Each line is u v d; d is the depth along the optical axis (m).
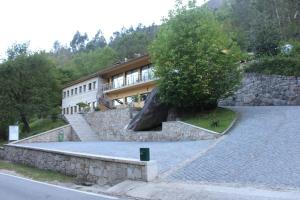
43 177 16.70
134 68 48.25
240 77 26.77
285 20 49.72
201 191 10.20
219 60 25.59
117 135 34.31
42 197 10.95
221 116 24.58
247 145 16.19
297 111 23.28
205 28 26.44
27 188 13.17
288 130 18.03
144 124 28.75
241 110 26.77
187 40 25.89
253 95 30.09
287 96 28.48
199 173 12.53
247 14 60.09
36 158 21.06
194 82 25.31
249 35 38.94
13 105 47.09
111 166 13.57
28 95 48.78
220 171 12.51
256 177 11.29
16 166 22.41
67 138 38.59
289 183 10.27
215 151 15.98
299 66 28.66
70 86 64.12
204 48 25.67
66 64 98.56
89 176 14.82
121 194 11.38
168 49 26.34
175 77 25.45
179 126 23.66
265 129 19.16
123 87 48.97
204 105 26.98
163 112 28.23
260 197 9.08
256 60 31.30
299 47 32.50
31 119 54.59
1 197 11.20
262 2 56.62
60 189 12.77
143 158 12.39
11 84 47.12
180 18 27.03
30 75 49.50
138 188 11.50
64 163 17.19
